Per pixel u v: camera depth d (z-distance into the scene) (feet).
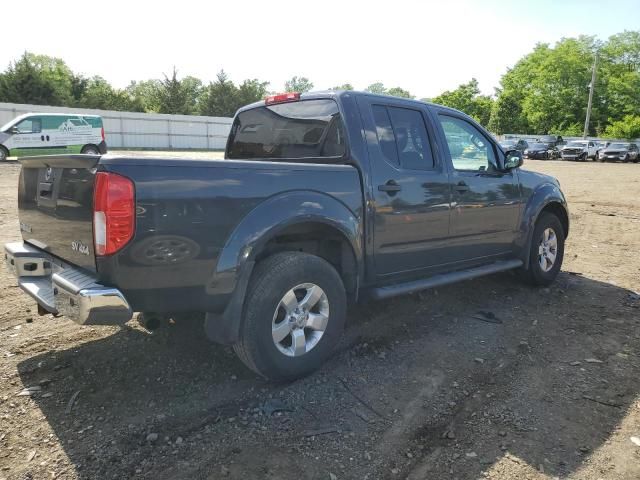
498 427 9.53
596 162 125.59
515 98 223.92
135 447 8.66
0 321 13.96
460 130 15.44
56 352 12.15
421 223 13.57
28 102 168.35
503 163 16.83
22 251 11.27
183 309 9.54
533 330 14.35
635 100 205.57
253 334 10.12
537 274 17.94
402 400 10.45
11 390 10.38
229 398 10.32
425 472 8.23
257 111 15.30
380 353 12.62
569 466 8.45
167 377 11.08
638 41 218.38
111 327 13.69
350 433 9.24
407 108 13.96
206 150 150.71
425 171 13.78
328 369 11.73
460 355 12.62
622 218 35.60
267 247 11.71
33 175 11.18
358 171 12.15
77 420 9.41
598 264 22.29
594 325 14.80
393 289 13.02
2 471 7.98
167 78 213.25
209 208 9.48
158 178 8.95
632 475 8.23
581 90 214.48
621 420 9.84
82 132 75.31
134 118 138.51
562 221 19.49
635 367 12.12
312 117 13.33
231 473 8.08
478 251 15.83
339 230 11.51
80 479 7.86
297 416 9.75
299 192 10.81
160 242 9.02
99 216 8.64
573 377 11.55
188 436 9.02
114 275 8.77
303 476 8.05
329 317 11.34
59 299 9.25
